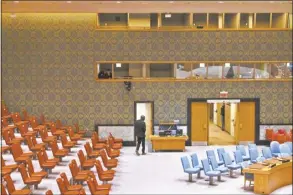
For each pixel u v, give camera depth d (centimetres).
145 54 2158
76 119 2166
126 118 2175
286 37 2178
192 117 2184
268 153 1741
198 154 1986
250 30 2167
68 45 2142
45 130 1834
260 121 2203
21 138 1661
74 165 1359
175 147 2052
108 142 1836
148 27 2161
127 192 1389
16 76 2142
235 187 1464
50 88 2156
